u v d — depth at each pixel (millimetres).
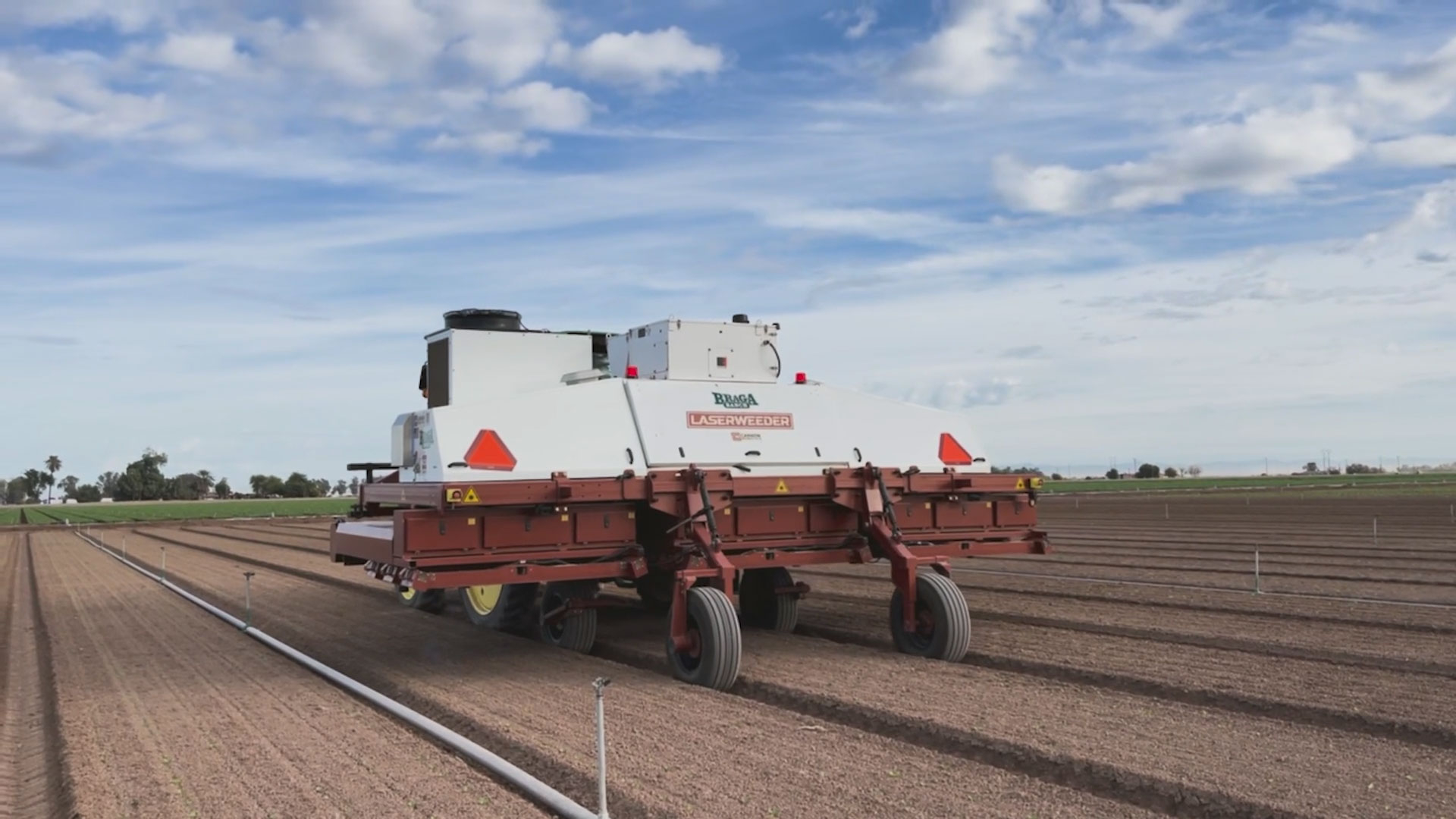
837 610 13641
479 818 5461
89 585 20688
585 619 10758
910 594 9867
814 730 7117
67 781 6383
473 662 10172
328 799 5836
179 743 7188
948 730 7117
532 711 7832
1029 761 6527
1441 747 6691
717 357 10523
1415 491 68062
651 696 8305
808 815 5371
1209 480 132750
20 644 12898
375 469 12680
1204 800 5680
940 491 10406
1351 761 6270
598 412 9609
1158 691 8617
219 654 11266
